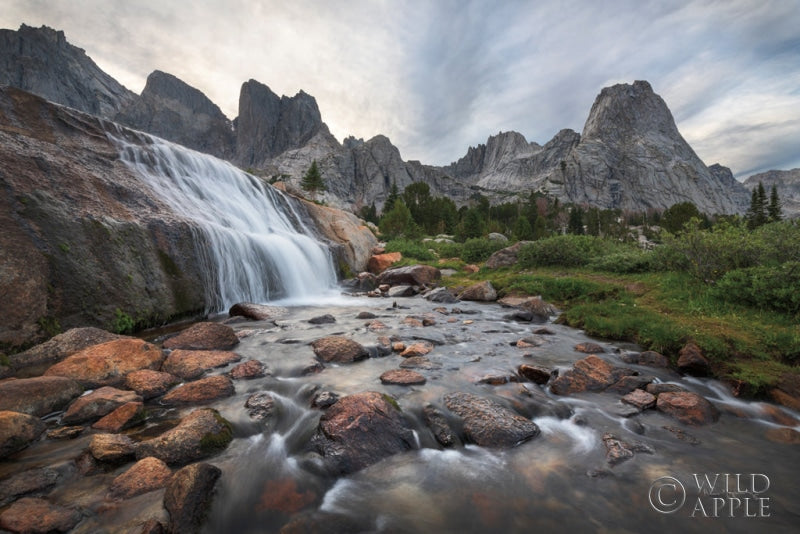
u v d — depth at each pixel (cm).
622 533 301
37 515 277
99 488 320
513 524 308
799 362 626
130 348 584
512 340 836
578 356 728
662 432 461
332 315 1076
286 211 1933
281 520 305
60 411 454
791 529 306
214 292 1055
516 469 382
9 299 597
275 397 513
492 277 1736
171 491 304
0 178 709
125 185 1049
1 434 357
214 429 403
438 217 7681
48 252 686
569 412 505
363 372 619
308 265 1588
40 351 579
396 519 310
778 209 6994
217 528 293
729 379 598
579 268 1589
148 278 865
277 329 876
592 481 364
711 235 1069
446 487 353
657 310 941
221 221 1302
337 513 315
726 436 455
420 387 557
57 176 855
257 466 367
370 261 2328
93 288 736
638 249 1608
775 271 833
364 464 375
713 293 933
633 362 700
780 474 381
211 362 614
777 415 506
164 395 506
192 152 1547
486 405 484
